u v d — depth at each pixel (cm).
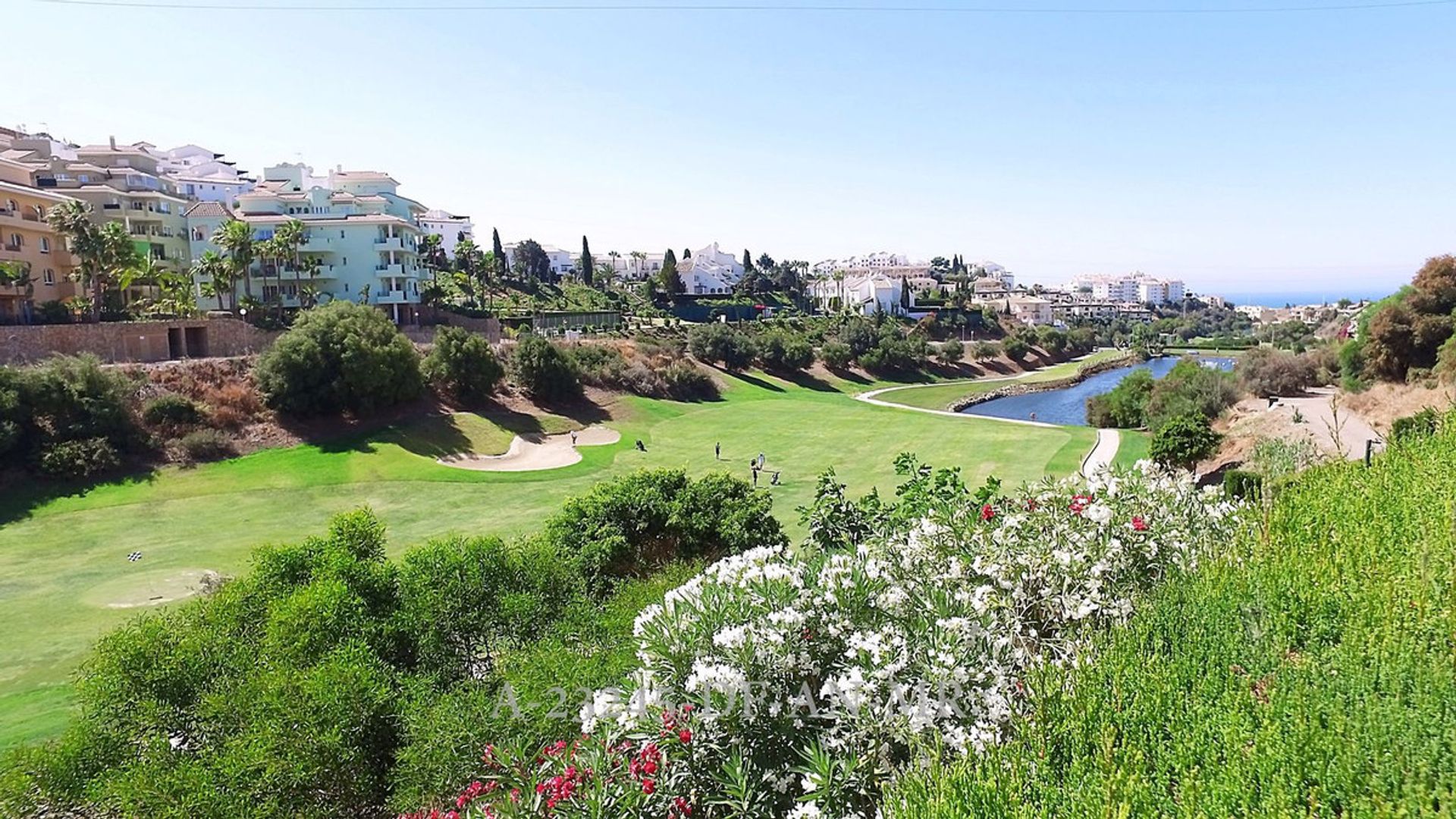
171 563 2427
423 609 1220
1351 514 826
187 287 5484
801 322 10200
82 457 3175
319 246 6594
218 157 11719
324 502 3180
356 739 1006
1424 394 3738
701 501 1966
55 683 1602
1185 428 3086
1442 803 378
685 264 15650
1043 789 444
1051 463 3812
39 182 6100
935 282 19125
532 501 3259
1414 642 521
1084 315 19000
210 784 941
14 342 3834
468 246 8744
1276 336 13812
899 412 5959
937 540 841
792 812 528
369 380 4184
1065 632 720
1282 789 404
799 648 633
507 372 5266
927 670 592
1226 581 668
